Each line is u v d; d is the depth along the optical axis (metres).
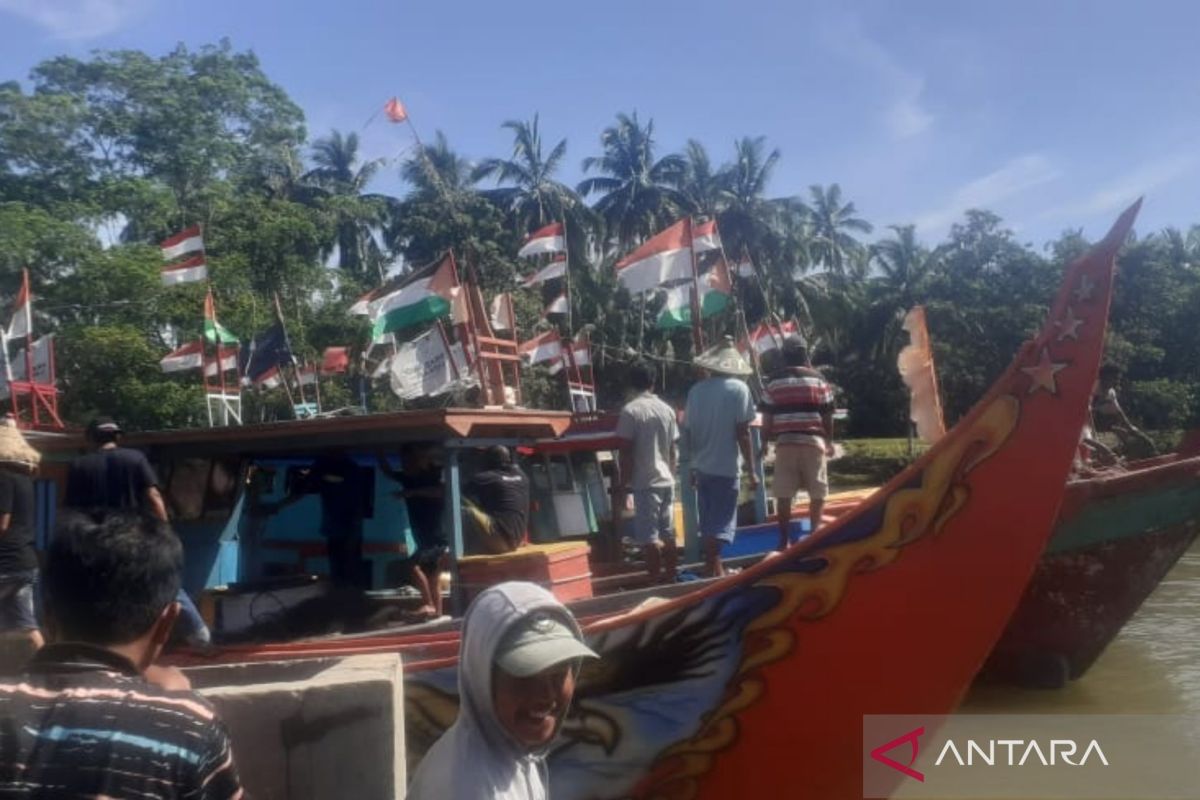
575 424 12.02
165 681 2.77
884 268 58.12
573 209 50.25
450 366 9.00
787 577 5.44
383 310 9.52
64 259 30.72
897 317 55.47
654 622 5.55
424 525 7.70
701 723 5.59
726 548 9.30
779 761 5.59
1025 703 9.68
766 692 5.52
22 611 6.74
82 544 2.57
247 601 7.49
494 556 7.02
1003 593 5.30
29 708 2.39
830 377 58.38
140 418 29.33
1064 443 5.20
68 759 2.32
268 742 3.68
